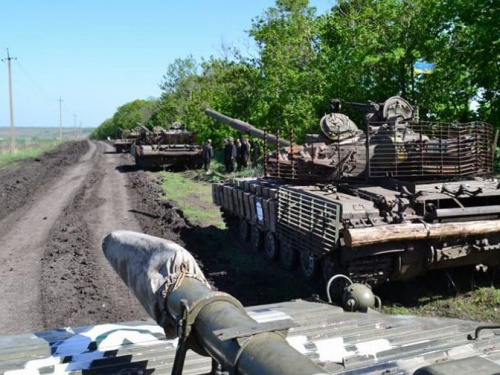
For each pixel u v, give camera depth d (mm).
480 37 18047
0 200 23641
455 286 10906
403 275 10195
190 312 3631
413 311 9961
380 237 9352
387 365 4699
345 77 25281
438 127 12656
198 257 13953
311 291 10984
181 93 62281
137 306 10008
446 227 9734
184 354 3695
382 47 23609
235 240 16016
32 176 32812
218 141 45250
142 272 4492
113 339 5441
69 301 10273
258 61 36719
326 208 9977
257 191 14133
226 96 40125
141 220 18750
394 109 12867
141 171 34688
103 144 81938
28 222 18719
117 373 4730
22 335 5723
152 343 5320
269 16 35219
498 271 11227
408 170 11469
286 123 29859
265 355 2994
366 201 10172
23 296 10688
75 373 4707
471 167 11766
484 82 18969
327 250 9859
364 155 11891
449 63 21000
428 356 4855
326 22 30453
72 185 28562
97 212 20359
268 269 12852
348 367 4812
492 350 5062
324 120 13469
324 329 5727
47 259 13516
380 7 23875
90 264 12914
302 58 33125
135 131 56750
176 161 35688
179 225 17469
